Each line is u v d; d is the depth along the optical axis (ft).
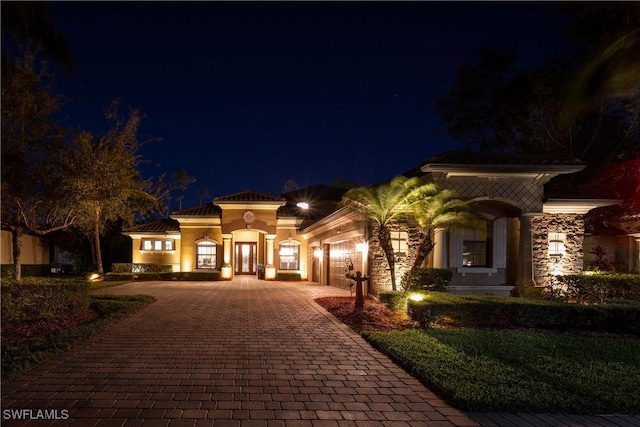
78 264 109.09
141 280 81.35
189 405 16.46
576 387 18.76
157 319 34.96
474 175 45.39
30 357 21.68
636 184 58.34
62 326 31.58
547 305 33.24
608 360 23.59
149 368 21.09
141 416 15.34
